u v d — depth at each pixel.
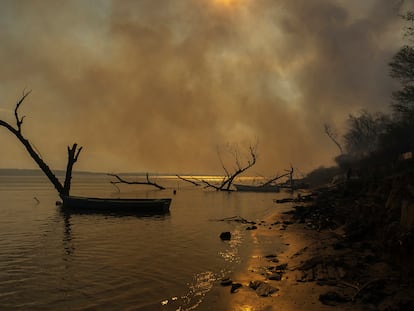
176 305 10.00
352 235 16.05
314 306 9.24
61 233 23.64
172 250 17.45
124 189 94.94
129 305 10.13
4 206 43.81
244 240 19.80
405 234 11.50
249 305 9.70
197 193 74.56
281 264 13.88
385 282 10.10
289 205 42.44
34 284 12.23
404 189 14.90
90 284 12.14
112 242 19.98
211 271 13.44
